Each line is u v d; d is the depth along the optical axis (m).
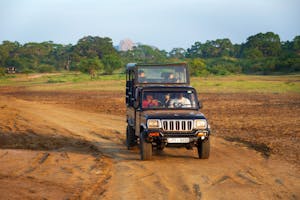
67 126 21.62
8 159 12.29
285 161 12.10
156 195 8.49
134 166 11.43
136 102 13.20
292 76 101.19
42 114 27.88
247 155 13.16
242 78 95.31
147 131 11.96
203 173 10.48
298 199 8.26
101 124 22.70
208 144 12.25
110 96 49.16
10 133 18.77
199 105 13.26
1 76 124.44
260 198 8.30
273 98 40.72
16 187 9.02
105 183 9.52
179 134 11.96
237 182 9.59
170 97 13.26
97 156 13.04
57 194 8.52
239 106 32.62
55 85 81.06
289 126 20.30
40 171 10.73
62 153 13.57
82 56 199.38
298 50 193.12
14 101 41.28
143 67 14.14
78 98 46.69
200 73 111.25
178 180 9.76
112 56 137.00
